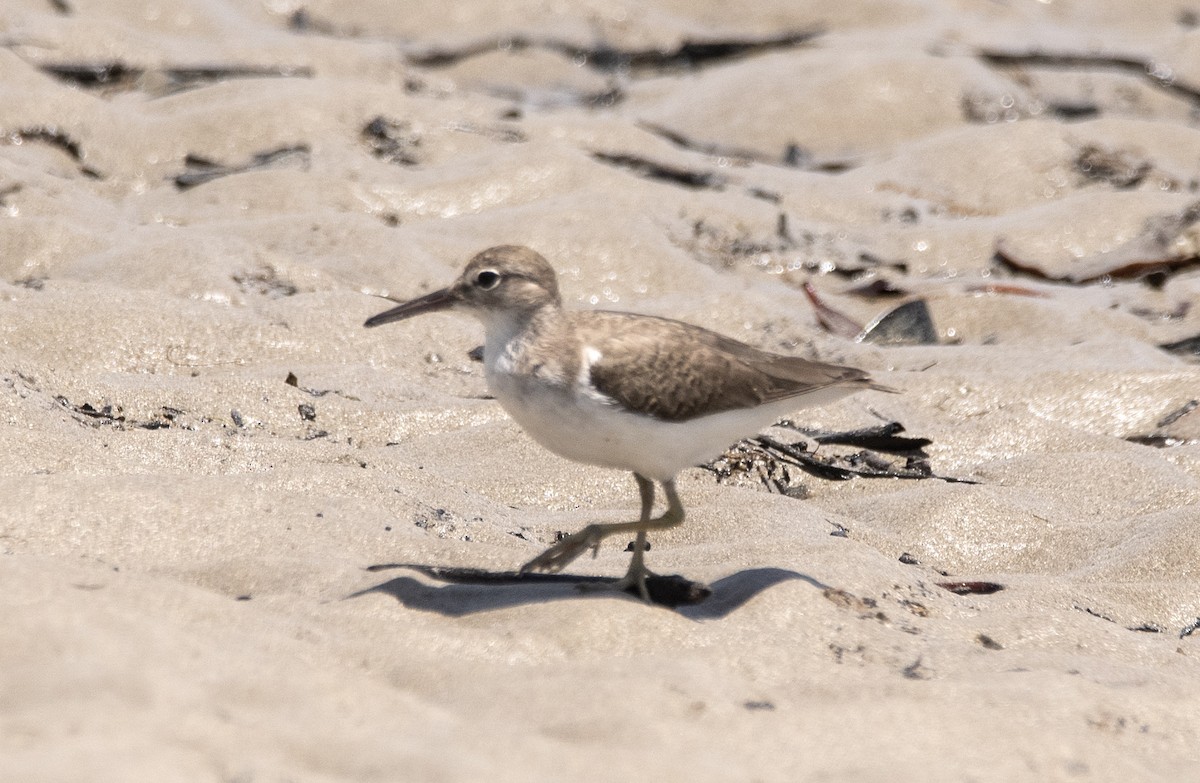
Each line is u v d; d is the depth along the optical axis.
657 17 25.39
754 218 16.84
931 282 15.63
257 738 4.97
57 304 12.04
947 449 11.70
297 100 17.69
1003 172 18.81
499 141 18.03
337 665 6.21
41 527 7.75
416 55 23.73
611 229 15.34
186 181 16.28
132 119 17.31
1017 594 8.53
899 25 24.77
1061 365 13.19
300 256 14.31
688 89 22.45
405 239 14.66
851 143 20.58
